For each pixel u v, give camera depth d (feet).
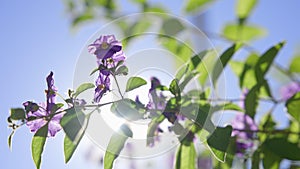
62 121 2.17
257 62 2.64
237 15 3.12
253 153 2.58
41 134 2.25
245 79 2.74
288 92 2.89
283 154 2.53
